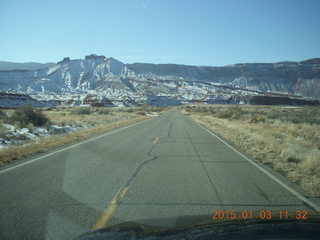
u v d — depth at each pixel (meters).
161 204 5.20
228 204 5.18
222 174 7.57
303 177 7.23
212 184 6.59
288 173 7.65
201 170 8.02
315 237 2.84
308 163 8.14
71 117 32.44
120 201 5.37
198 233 3.01
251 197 5.62
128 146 12.55
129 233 3.14
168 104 180.25
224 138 15.73
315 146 12.27
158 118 39.66
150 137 15.99
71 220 4.45
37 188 6.22
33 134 16.78
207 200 5.43
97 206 5.10
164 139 15.10
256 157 10.04
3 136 14.34
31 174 7.49
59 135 16.06
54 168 8.22
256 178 7.15
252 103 191.38
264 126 21.58
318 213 4.27
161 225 3.47
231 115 40.19
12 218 4.53
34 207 5.04
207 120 32.25
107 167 8.38
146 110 82.19
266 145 12.01
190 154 10.63
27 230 4.09
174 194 5.82
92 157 9.94
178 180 6.94
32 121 21.91
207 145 13.00
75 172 7.73
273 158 9.80
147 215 4.63
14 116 22.11
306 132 17.97
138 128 22.05
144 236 3.00
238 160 9.52
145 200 5.43
